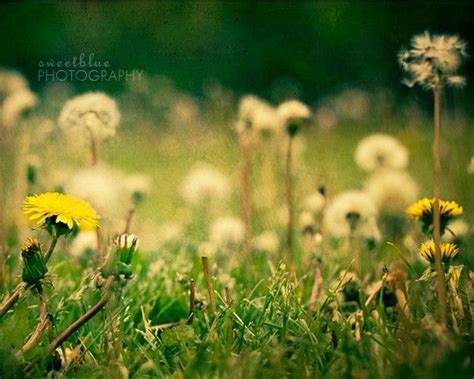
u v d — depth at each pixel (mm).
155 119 8969
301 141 8422
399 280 3105
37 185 5234
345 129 9688
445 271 3078
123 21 7793
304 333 2945
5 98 6840
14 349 2652
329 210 4117
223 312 3047
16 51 9141
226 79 10547
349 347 2717
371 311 3119
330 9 9047
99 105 3814
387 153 5109
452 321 2857
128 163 8086
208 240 5246
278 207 5824
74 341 3072
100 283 2719
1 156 5586
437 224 2754
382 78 9445
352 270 3930
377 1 8281
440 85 2691
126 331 3129
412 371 2484
